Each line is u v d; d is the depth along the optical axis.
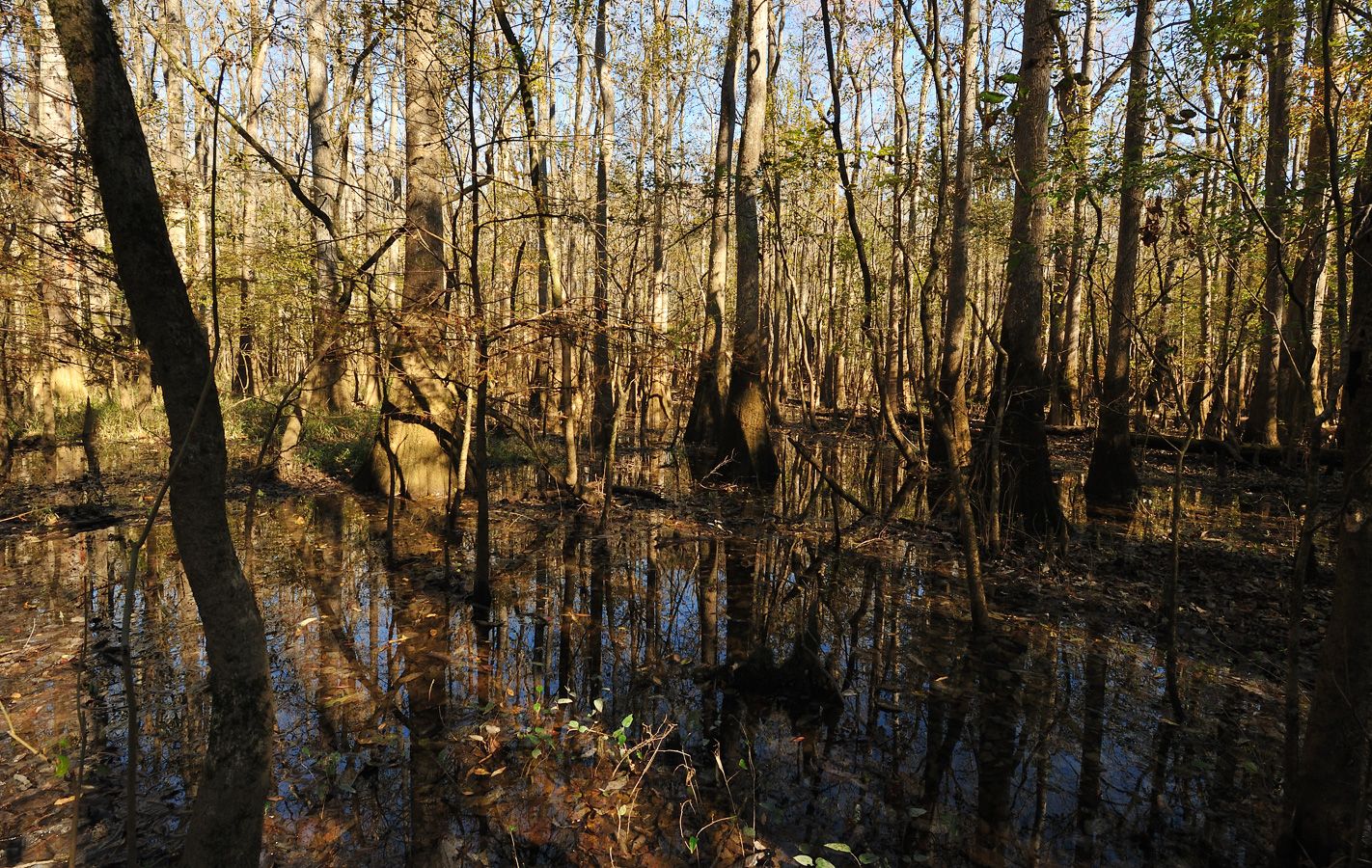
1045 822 3.25
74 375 14.82
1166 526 9.05
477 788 3.42
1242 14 4.48
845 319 19.55
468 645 5.06
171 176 7.36
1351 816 2.63
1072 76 4.73
